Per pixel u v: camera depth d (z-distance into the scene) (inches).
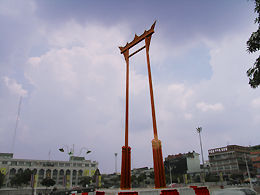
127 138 697.0
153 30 779.4
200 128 2025.1
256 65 368.8
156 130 645.9
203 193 547.2
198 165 3287.4
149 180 3412.9
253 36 369.7
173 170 3316.9
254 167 2554.1
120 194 470.6
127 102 763.4
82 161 3668.8
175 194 490.9
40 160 3334.2
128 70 836.6
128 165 660.1
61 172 3388.3
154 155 614.9
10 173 3036.4
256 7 363.6
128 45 874.8
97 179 1843.0
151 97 693.9
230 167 2824.8
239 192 352.5
